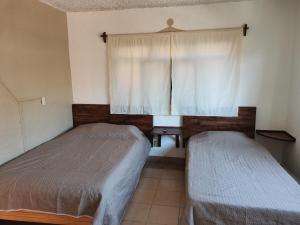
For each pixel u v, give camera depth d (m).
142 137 3.40
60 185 1.99
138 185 3.04
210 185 2.08
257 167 2.43
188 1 3.15
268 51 3.20
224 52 3.26
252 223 1.76
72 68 3.78
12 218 2.05
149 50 3.46
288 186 2.05
